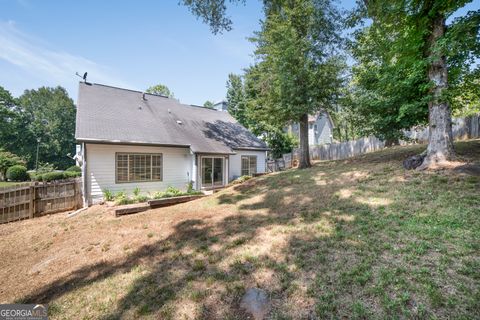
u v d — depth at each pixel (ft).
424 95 22.66
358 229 13.48
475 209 13.04
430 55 19.95
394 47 22.31
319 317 7.54
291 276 10.02
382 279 8.67
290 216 17.76
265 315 8.02
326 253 11.45
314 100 35.35
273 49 34.99
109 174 34.81
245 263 11.76
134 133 37.19
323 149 63.16
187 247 14.74
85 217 26.40
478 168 17.17
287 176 32.24
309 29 34.96
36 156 138.21
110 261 14.33
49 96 171.12
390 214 14.66
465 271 8.40
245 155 53.06
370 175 23.29
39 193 28.91
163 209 25.89
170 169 40.60
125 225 21.07
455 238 10.79
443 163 19.45
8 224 25.58
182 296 9.78
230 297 9.34
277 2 35.14
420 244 10.77
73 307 10.21
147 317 8.86
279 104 36.40
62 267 14.43
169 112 49.67
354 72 34.55
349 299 8.05
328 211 17.29
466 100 25.79
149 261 13.57
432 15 19.69
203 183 42.83
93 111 38.09
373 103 25.94
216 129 53.06
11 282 13.42
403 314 7.00
